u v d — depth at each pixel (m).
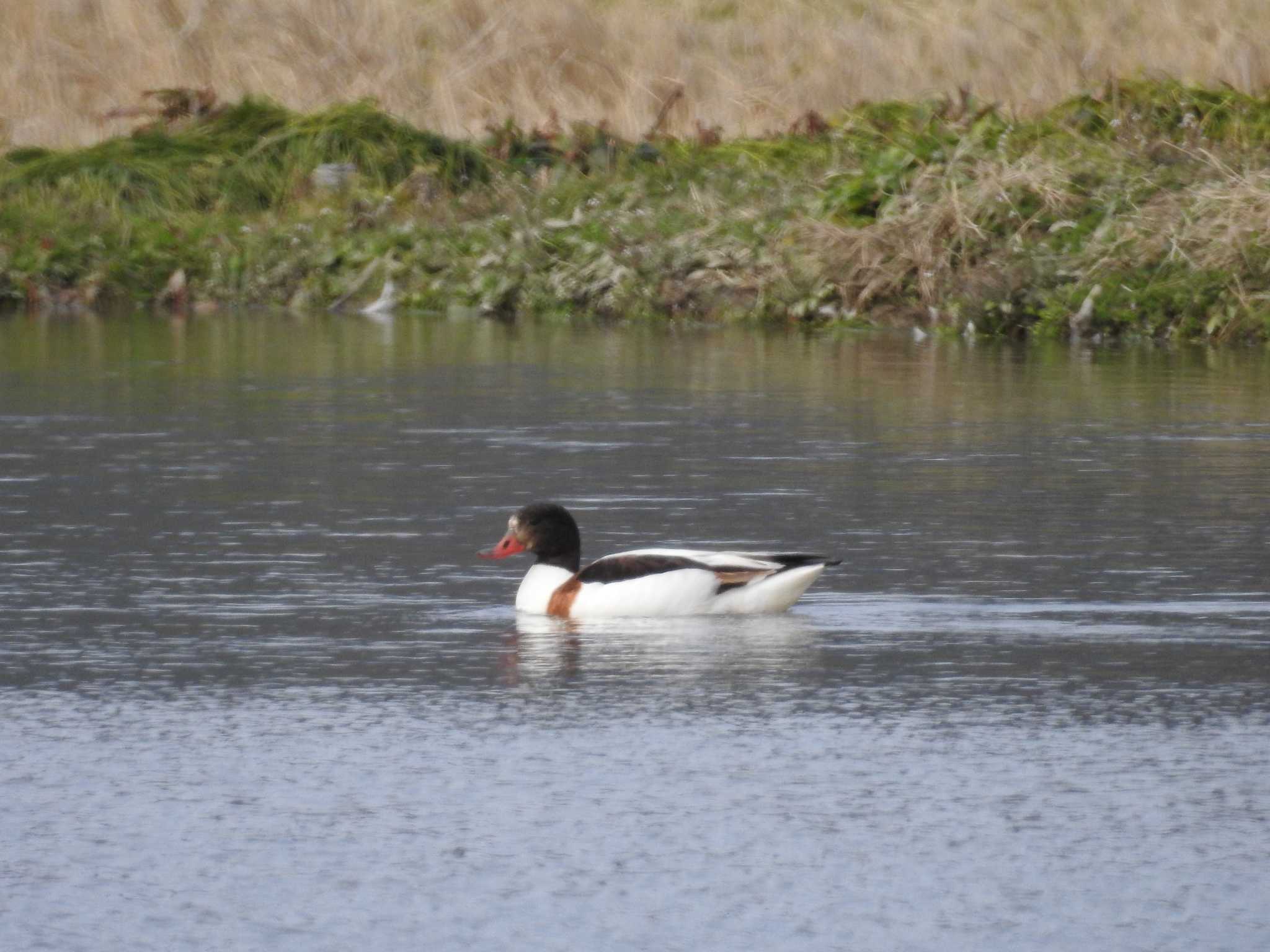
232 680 19.86
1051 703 18.95
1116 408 39.56
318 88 80.00
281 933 13.69
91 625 22.25
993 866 14.77
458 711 18.67
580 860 14.90
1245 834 15.37
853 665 20.36
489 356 49.19
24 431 36.53
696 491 30.75
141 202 69.81
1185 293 53.66
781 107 79.06
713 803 16.05
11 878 14.61
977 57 83.44
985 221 58.31
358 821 15.67
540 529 23.23
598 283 61.00
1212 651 21.05
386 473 32.28
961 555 26.03
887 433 36.50
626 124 77.94
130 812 15.91
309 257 64.62
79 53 81.12
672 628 22.03
